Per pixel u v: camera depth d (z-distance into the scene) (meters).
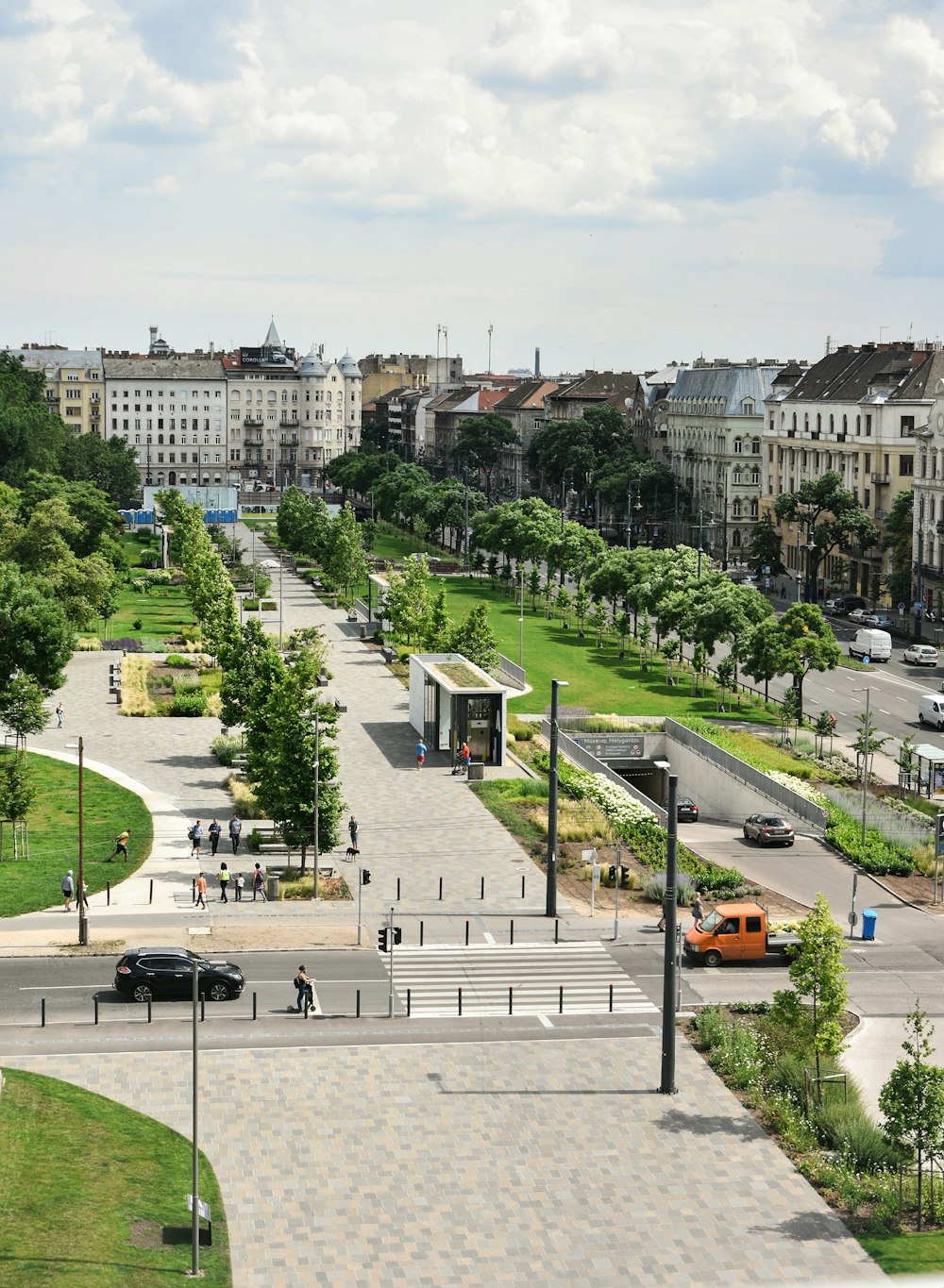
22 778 88.31
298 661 88.81
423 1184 49.78
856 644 159.25
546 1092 57.19
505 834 92.50
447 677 113.00
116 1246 44.81
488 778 105.69
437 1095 56.66
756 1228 47.59
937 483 179.50
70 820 93.00
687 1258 45.75
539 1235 46.81
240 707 108.56
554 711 79.19
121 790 100.19
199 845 87.38
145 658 147.12
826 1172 50.81
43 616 112.06
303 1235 46.41
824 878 88.56
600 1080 58.34
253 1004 64.06
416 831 92.75
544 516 196.88
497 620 177.38
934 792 106.25
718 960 72.44
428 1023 63.81
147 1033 61.47
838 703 135.88
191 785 102.06
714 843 96.75
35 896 78.44
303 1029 62.66
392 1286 43.78
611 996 65.38
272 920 76.44
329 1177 50.09
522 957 72.44
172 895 79.69
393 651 153.25
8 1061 58.12
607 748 118.94
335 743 115.44
